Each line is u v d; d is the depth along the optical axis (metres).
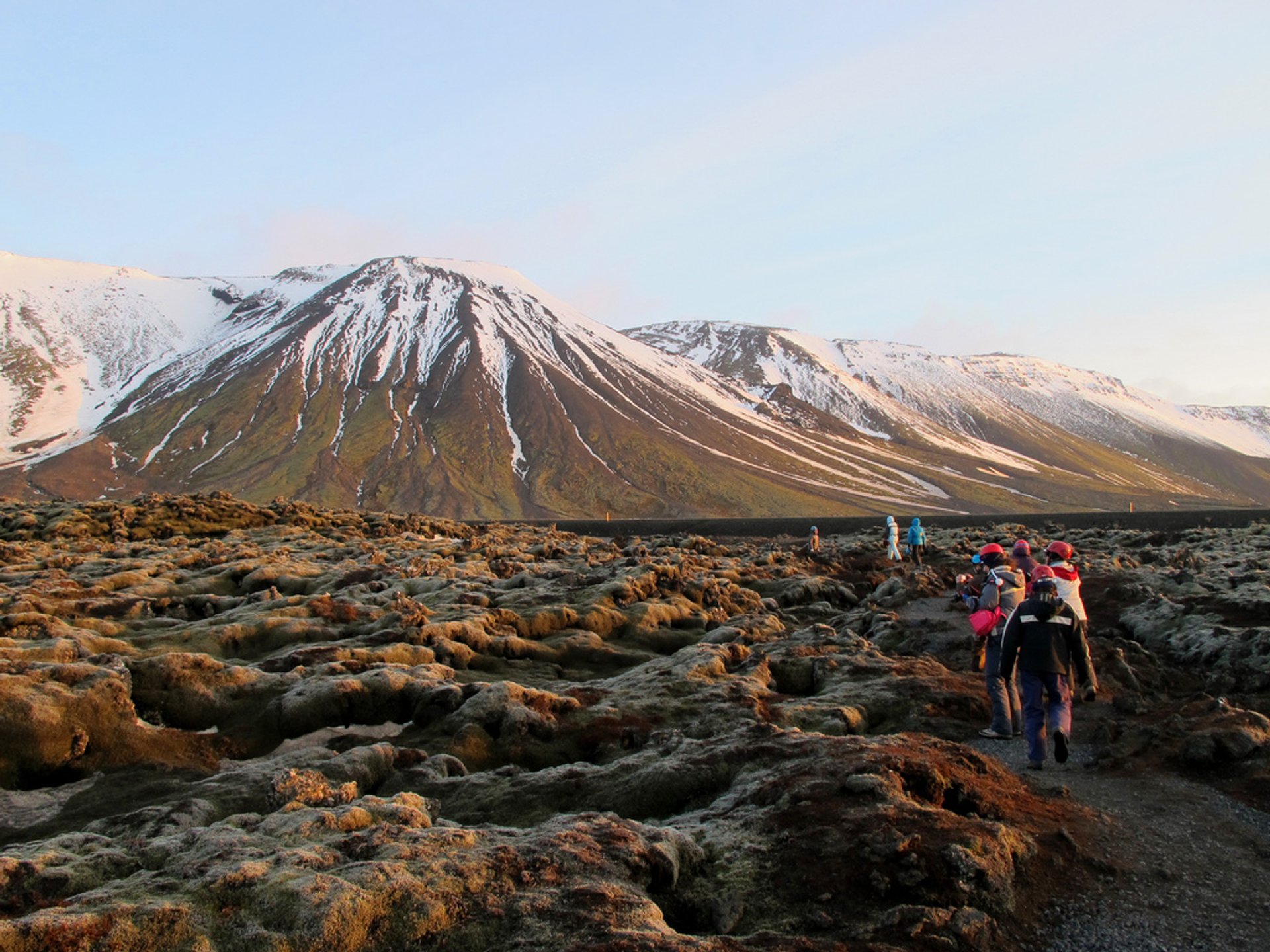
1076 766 11.88
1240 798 10.32
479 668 18.88
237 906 6.88
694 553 41.66
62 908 6.74
